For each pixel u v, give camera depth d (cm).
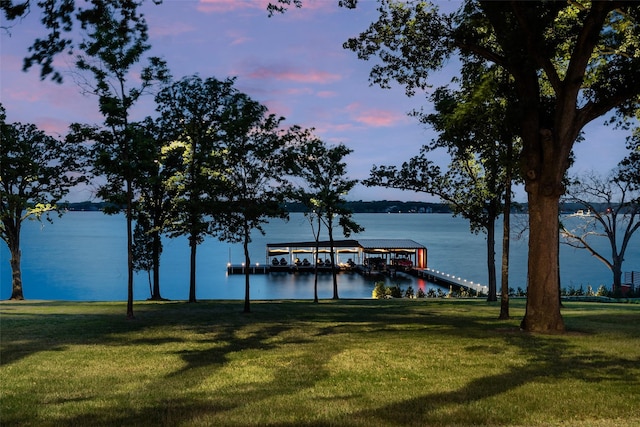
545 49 1473
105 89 2153
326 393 838
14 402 800
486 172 3397
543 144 1502
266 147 2550
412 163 3675
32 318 2244
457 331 1580
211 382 937
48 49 740
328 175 4041
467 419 683
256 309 2778
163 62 2228
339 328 1741
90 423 674
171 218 3731
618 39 1733
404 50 1791
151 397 823
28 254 12131
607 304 3231
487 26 1664
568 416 702
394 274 8194
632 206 4838
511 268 9731
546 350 1215
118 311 2667
